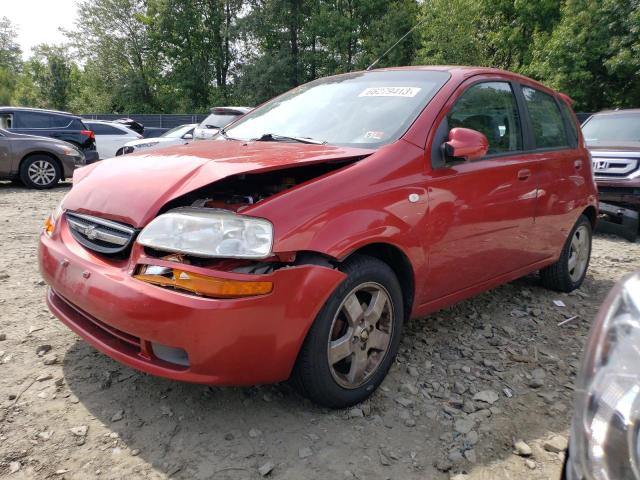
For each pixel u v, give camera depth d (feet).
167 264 7.23
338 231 7.71
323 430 7.97
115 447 7.41
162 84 132.16
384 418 8.36
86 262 8.07
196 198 8.28
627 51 70.28
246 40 119.85
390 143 9.27
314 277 7.44
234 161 8.32
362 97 10.99
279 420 8.16
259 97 113.70
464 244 10.13
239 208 7.72
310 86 12.71
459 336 11.48
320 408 8.51
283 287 7.20
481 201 10.34
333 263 7.93
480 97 11.15
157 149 10.13
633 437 3.65
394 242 8.55
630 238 21.97
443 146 9.64
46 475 6.84
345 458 7.38
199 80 128.36
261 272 7.23
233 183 8.80
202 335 6.91
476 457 7.57
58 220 9.15
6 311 11.76
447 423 8.32
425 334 11.48
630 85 78.33
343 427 8.06
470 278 10.73
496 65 99.91
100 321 8.03
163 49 128.26
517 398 9.18
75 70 165.48
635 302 4.20
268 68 111.14
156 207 7.77
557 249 13.62
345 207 7.93
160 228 7.41
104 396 8.59
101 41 126.31
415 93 10.48
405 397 8.96
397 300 8.91
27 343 10.28
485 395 9.11
